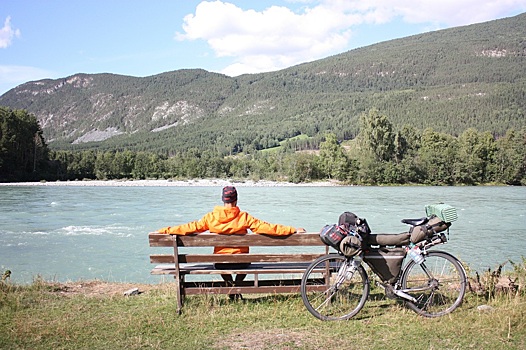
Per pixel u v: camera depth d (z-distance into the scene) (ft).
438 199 185.98
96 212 132.67
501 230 96.53
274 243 20.58
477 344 17.19
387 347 16.94
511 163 315.99
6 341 17.76
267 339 17.72
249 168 407.23
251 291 20.97
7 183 316.60
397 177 319.06
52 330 18.80
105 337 18.13
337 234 19.61
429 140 359.87
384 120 345.51
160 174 410.11
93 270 57.77
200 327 19.01
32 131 350.84
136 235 87.35
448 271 23.80
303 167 347.15
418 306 20.98
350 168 329.31
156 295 25.14
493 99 648.79
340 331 18.48
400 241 20.26
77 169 376.89
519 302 21.45
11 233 90.38
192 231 20.42
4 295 23.57
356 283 22.67
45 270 57.88
